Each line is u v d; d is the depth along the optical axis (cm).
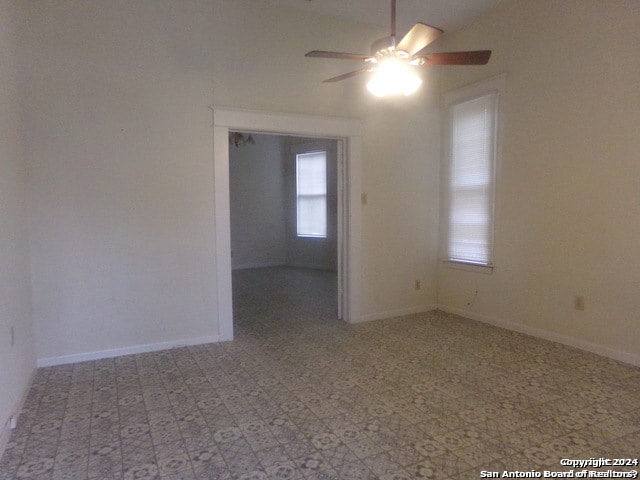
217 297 374
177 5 343
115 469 191
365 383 284
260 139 830
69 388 278
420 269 473
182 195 354
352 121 417
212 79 358
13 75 276
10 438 217
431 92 462
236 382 287
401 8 393
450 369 307
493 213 413
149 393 271
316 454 202
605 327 326
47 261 313
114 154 329
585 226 335
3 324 218
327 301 536
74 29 312
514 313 398
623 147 308
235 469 190
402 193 454
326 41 403
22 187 290
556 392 266
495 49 402
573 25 337
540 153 366
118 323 338
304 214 827
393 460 196
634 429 221
